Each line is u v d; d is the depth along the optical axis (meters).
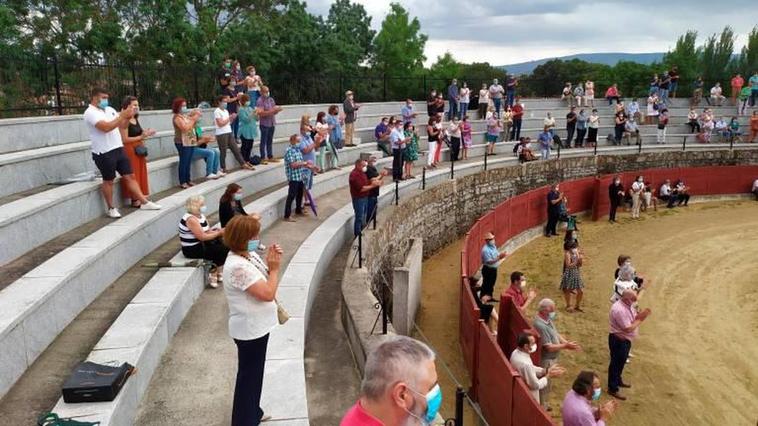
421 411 2.72
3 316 6.07
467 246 16.61
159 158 14.84
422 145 27.08
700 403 11.57
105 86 16.83
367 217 15.26
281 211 14.94
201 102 20.22
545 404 11.23
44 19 19.77
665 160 30.94
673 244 22.75
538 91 42.94
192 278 9.04
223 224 9.78
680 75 52.41
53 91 15.02
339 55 31.41
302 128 15.39
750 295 17.42
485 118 32.16
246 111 16.27
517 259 21.16
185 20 22.48
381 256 14.94
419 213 19.62
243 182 14.99
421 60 47.38
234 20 29.14
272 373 7.00
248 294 5.28
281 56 27.09
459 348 13.97
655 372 12.76
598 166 29.53
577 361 13.34
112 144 9.98
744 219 26.56
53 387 5.96
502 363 10.02
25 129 11.44
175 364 7.28
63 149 11.05
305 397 6.52
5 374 5.84
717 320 15.62
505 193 25.61
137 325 7.15
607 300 17.16
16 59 14.13
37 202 8.80
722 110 37.88
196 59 22.70
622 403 11.55
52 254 8.21
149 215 10.38
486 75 52.44
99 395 5.56
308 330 9.46
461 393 6.23
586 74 53.94
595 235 24.22
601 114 37.06
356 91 31.95
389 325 8.58
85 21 19.97
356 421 2.74
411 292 14.20
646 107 38.50
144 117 15.86
